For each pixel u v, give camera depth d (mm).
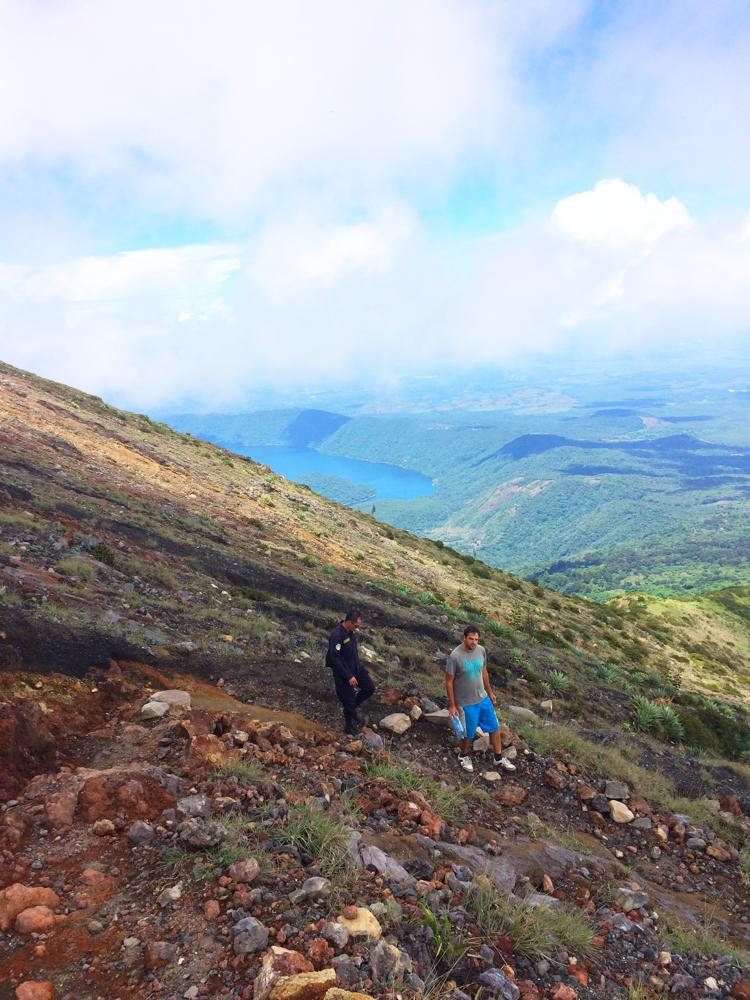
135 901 3527
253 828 4391
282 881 3820
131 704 6680
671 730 16922
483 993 3379
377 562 29234
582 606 49969
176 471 29125
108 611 9086
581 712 15430
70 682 6641
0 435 20297
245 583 15773
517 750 8852
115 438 29875
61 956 3045
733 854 7406
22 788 4547
